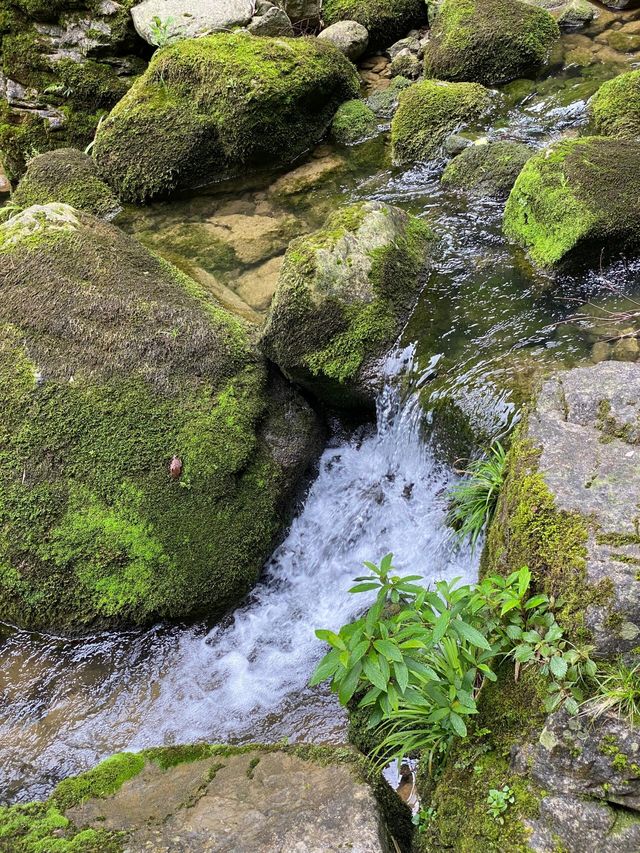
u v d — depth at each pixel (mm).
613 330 3574
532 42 5805
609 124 4992
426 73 6227
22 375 3635
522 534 2260
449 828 2104
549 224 4086
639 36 5969
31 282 3965
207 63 5703
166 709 3064
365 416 4105
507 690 2170
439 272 4316
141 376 3680
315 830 2082
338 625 3344
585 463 2314
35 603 3295
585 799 1885
